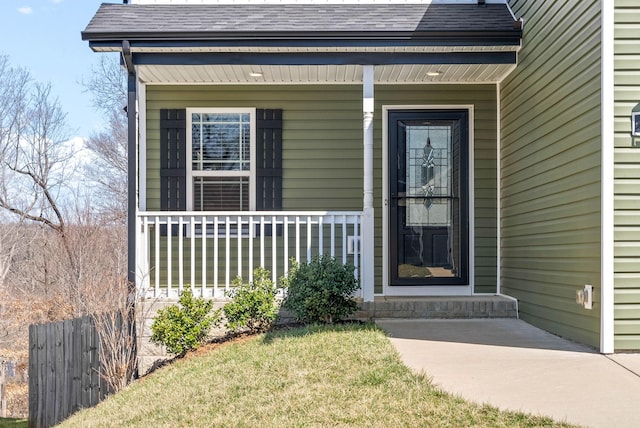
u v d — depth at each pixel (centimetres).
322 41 693
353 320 719
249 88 830
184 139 824
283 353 563
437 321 720
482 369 491
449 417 388
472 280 819
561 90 597
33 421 693
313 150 832
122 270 1714
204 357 623
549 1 627
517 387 441
